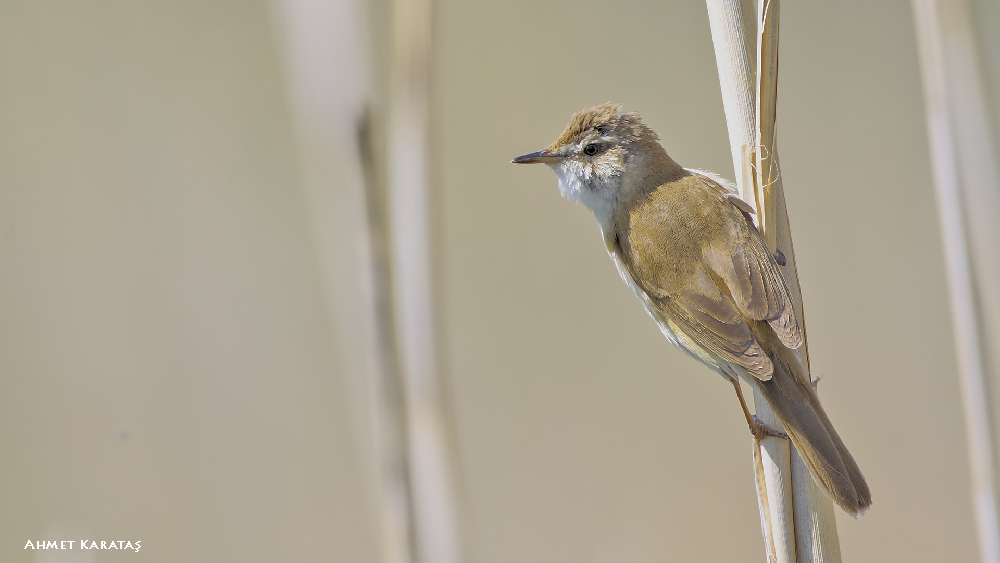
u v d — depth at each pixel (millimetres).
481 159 11750
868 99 11961
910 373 11781
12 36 11609
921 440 11719
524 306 11734
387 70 9164
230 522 11516
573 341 11688
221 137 12266
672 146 11695
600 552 9070
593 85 11719
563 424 11570
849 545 11711
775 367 5734
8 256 11469
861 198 11914
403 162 6055
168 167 12148
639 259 6633
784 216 5559
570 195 7285
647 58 11758
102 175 11906
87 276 11711
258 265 12273
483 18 11758
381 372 5754
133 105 12070
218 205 12234
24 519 10969
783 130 11945
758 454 5543
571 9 11812
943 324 11773
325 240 6590
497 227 11773
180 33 12242
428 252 6039
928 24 6969
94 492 11258
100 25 12000
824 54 12000
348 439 12047
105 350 11633
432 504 5832
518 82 11750
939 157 6996
